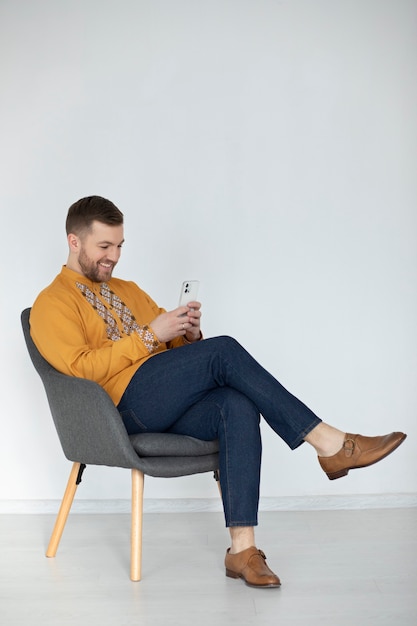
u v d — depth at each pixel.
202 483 3.29
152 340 2.41
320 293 3.29
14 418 3.26
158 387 2.39
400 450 3.31
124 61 3.25
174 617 2.11
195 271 3.27
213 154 3.26
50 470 3.27
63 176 3.24
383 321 3.30
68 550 2.73
